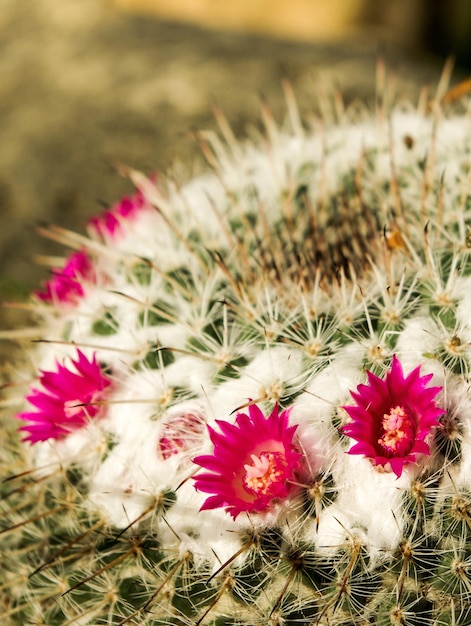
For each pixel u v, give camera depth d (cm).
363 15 75
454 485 18
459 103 33
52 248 40
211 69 50
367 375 19
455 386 19
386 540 19
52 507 22
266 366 20
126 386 21
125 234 25
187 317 21
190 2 73
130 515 20
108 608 20
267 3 75
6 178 45
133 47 55
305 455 19
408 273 21
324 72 49
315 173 25
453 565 19
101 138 46
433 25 70
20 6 65
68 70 53
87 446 21
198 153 43
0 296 36
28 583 21
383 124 25
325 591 19
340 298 21
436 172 23
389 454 19
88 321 23
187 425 20
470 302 20
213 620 19
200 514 20
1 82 55
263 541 19
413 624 19
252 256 23
